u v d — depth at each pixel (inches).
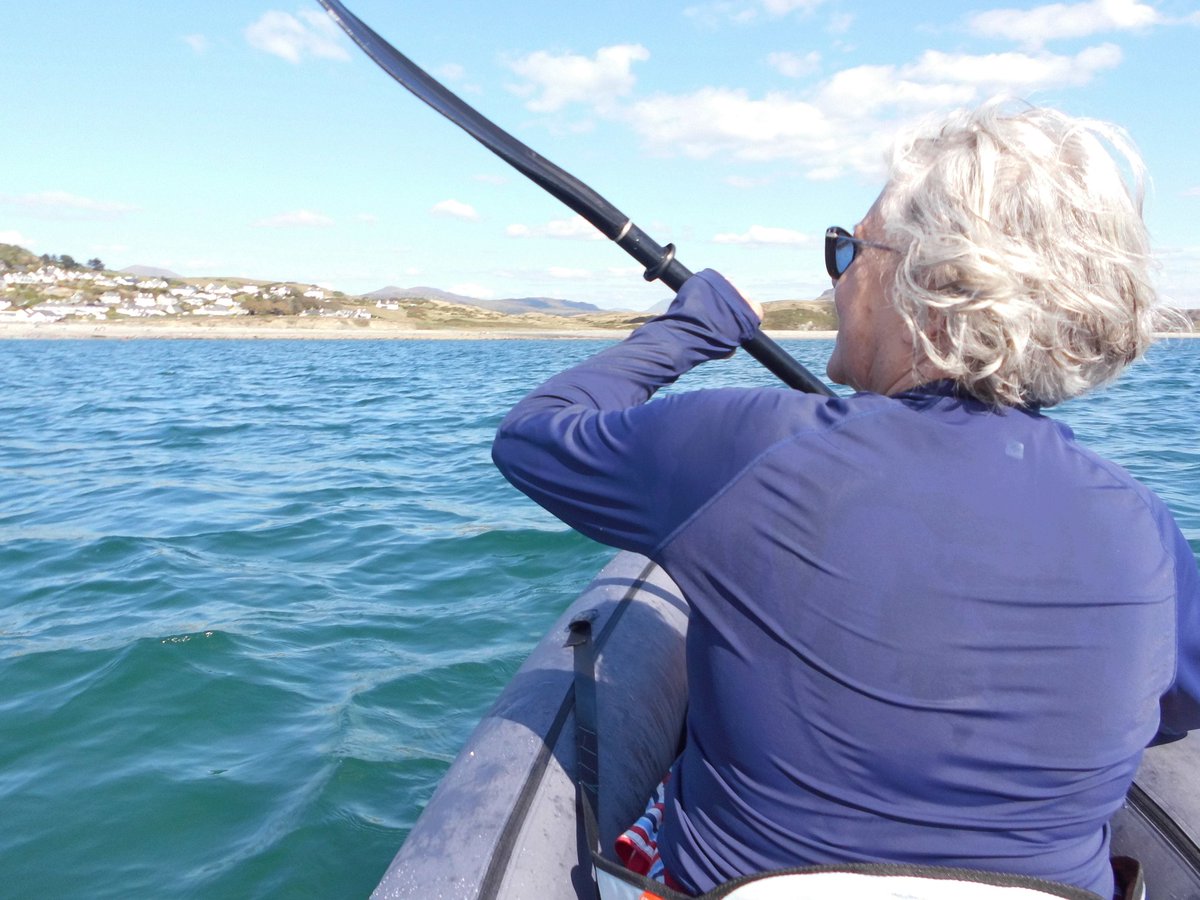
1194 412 382.3
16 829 95.3
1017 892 32.9
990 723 32.9
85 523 221.6
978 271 32.4
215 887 86.3
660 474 36.9
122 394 646.5
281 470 298.0
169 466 308.7
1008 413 35.3
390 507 235.3
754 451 35.0
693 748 40.6
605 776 58.2
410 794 100.7
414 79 65.4
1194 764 57.4
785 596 34.1
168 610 157.1
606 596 78.8
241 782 103.2
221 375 920.3
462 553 189.2
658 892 40.3
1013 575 32.6
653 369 46.6
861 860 35.0
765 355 66.1
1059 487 33.9
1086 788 34.2
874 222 39.3
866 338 39.4
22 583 173.3
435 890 48.6
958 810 34.0
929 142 37.3
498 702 66.1
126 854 91.2
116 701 122.8
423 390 682.2
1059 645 32.6
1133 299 34.2
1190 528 182.1
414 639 143.3
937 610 32.6
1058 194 33.1
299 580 174.1
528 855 51.0
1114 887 41.3
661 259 62.5
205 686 126.4
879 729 33.4
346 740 111.8
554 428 41.0
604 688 65.6
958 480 33.5
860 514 33.4
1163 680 34.9
